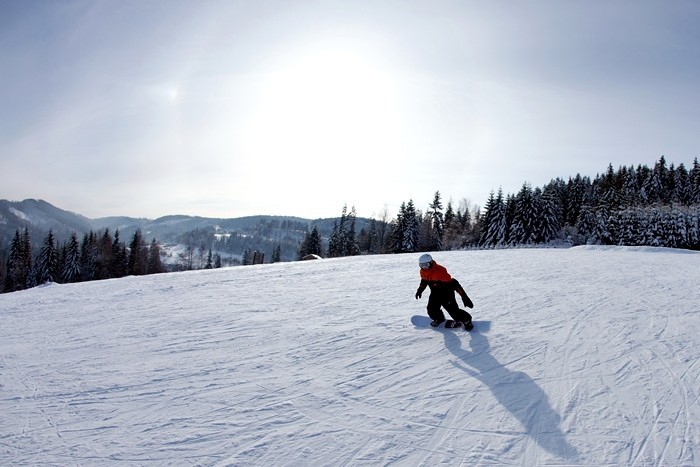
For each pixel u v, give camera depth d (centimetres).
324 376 518
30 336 765
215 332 740
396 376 512
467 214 8712
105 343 698
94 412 438
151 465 339
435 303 706
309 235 7219
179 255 15238
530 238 5581
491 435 371
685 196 6281
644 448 342
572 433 369
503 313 800
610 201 5716
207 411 432
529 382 480
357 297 1038
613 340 622
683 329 671
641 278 1237
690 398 429
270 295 1110
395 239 6138
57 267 6088
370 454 347
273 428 394
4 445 374
